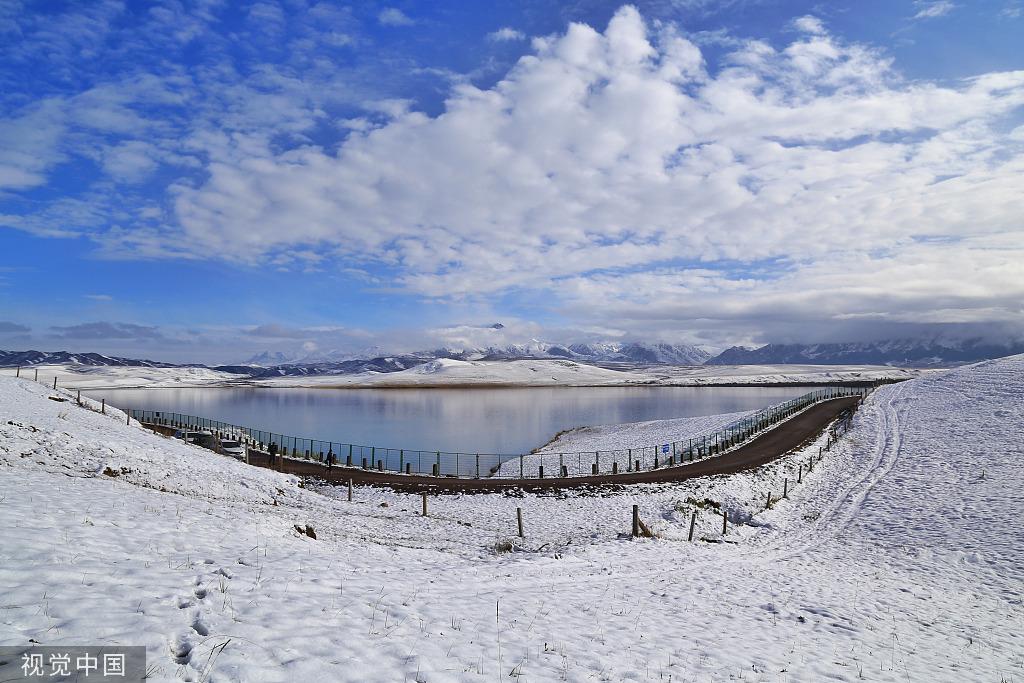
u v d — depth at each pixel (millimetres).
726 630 11875
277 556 11156
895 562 22516
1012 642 13859
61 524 10070
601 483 36906
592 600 12719
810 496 36281
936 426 51312
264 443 58188
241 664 6133
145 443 31250
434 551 17469
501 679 7184
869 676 10094
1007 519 26312
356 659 6832
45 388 50062
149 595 7516
